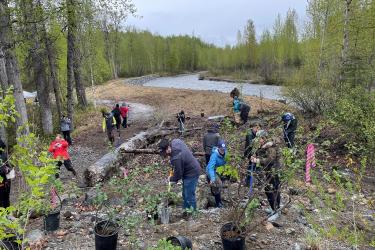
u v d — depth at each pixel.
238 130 10.23
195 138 15.45
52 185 6.37
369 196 7.98
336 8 19.72
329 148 11.17
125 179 5.97
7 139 14.86
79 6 15.97
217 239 5.88
